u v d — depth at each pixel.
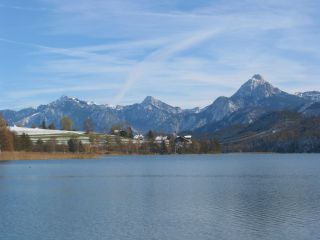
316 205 66.88
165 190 90.19
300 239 45.97
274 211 61.97
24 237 48.12
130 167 180.12
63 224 54.47
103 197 79.38
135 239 46.81
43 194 84.38
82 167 178.75
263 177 123.38
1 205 70.19
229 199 75.00
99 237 47.78
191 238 46.97
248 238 46.66
